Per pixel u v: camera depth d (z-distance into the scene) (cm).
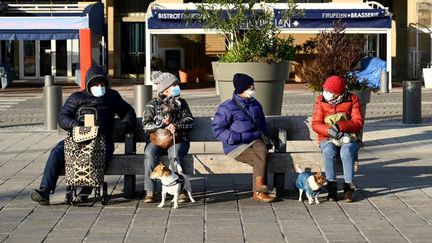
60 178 1113
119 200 968
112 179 1112
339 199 963
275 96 1299
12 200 970
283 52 1300
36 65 3731
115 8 3712
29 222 855
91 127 923
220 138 960
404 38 3700
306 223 843
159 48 3641
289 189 1030
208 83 3453
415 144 1470
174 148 948
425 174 1142
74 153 915
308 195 934
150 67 2998
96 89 959
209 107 2331
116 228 827
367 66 2900
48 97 1747
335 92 970
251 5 1301
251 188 1041
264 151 946
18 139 1586
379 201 952
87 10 3147
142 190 1027
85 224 845
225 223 845
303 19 2869
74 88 3216
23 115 2136
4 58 3703
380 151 1382
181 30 2889
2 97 2797
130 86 3259
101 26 3334
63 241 774
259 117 969
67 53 3734
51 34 2950
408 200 957
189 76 3491
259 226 830
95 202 951
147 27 2892
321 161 966
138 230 817
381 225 832
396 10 3703
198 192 1016
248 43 1290
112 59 3688
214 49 3647
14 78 3678
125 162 963
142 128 993
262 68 1272
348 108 981
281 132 983
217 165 961
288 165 968
